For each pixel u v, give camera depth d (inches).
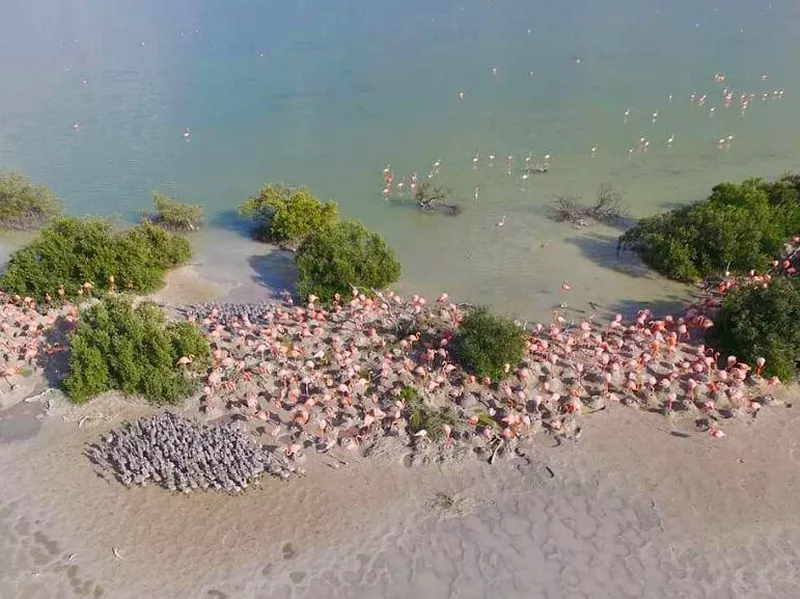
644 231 1438.2
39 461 956.0
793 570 785.6
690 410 1001.5
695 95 2277.3
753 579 777.6
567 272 1411.2
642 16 3253.0
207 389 1049.5
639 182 1766.7
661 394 1033.5
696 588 770.2
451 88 2465.6
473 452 948.0
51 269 1316.4
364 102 2365.9
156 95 2503.7
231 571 801.6
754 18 3102.9
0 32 3516.2
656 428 980.6
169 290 1381.6
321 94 2460.6
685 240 1368.1
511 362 1063.0
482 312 1123.9
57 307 1301.7
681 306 1286.9
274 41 3164.4
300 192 1563.7
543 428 986.7
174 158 1989.4
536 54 2792.8
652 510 861.2
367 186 1792.6
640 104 2236.7
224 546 830.5
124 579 794.2
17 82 2701.8
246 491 901.2
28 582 794.8
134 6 4047.7
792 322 1051.3
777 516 848.3
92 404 1049.5
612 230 1561.3
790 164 1822.1
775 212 1428.4
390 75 2632.9
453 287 1369.3
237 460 911.7
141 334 1065.5
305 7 3814.0
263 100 2425.0
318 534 842.8
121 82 2659.9
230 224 1654.8
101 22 3661.4
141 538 842.2
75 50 3127.5
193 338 1091.9
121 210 1713.8
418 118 2213.3
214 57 2938.0
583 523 848.3
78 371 1040.8
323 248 1304.1
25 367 1133.7
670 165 1847.9
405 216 1648.6
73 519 869.2
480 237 1551.4
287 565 807.1
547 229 1573.6
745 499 871.1
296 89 2522.1
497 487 899.4
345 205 1699.1
